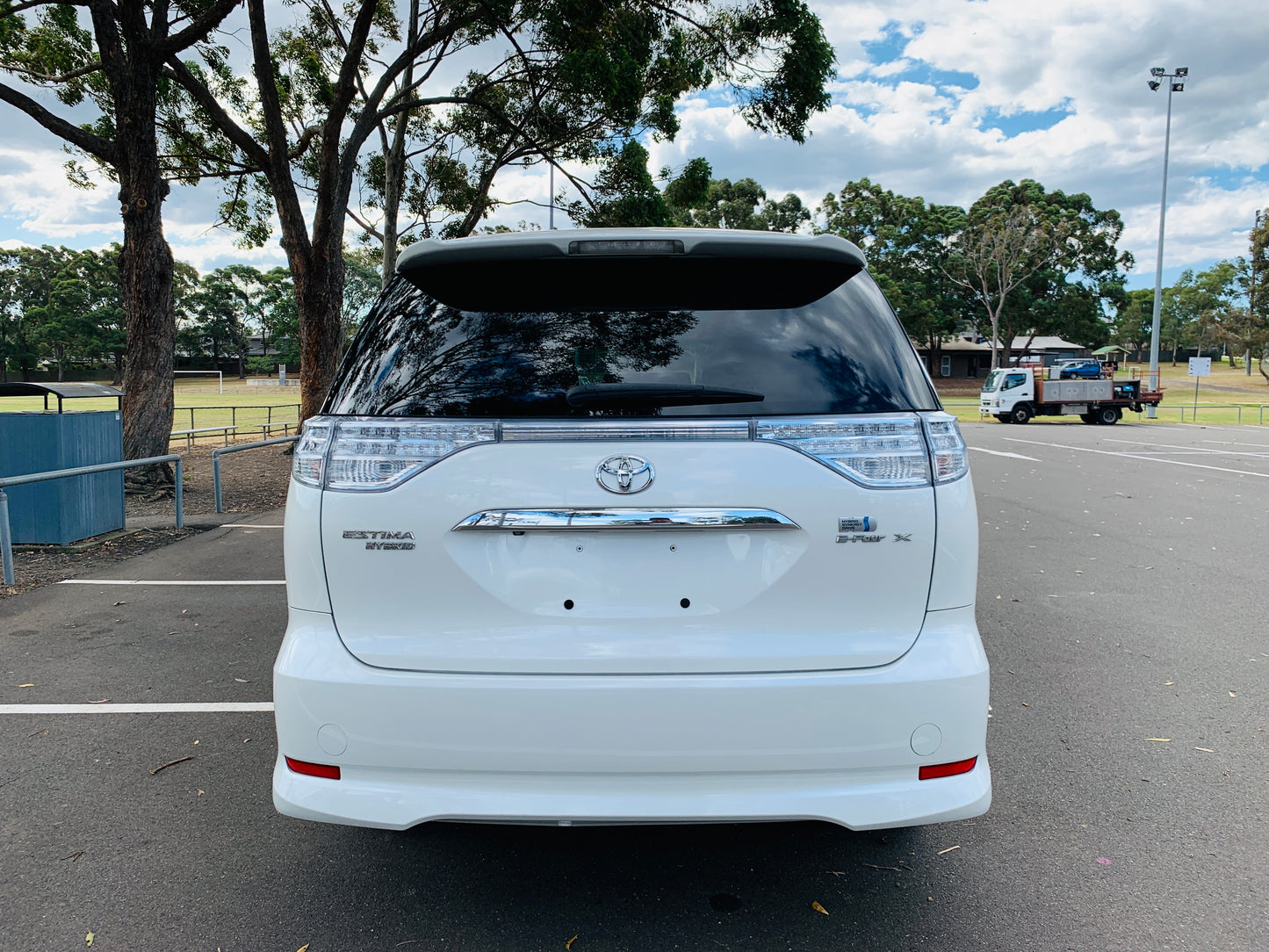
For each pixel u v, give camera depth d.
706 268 2.16
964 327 67.31
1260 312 61.22
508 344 2.07
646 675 1.95
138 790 3.09
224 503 10.55
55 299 87.88
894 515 1.97
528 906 2.38
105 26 10.73
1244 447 19.84
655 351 2.05
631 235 2.08
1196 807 2.94
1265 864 2.57
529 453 1.94
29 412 7.50
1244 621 5.32
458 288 2.18
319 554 2.00
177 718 3.76
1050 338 74.81
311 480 2.03
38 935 2.25
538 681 1.94
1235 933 2.24
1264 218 61.22
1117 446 20.39
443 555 1.95
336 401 2.11
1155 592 6.08
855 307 2.17
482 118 19.42
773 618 1.96
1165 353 115.62
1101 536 8.36
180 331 101.69
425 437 1.97
